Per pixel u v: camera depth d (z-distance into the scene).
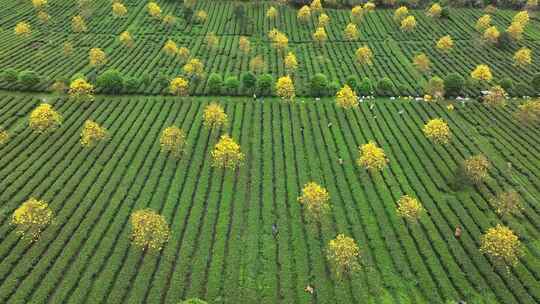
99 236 51.59
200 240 51.72
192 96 83.06
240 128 72.75
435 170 64.25
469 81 88.06
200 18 113.88
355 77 86.12
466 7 128.25
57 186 58.66
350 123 75.38
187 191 58.97
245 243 51.47
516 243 46.94
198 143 68.38
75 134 69.44
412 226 54.19
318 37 102.75
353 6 125.75
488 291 46.59
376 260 50.03
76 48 99.56
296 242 51.69
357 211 57.44
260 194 59.50
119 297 44.59
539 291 46.09
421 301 45.50
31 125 66.81
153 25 112.38
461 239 52.56
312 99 83.50
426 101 83.12
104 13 117.62
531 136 72.88
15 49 96.81
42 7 116.19
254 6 124.12
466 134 72.62
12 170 61.72
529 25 117.44
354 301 45.62
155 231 47.28
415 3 125.69
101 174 61.25
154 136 69.75
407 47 105.25
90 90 78.38
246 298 44.84
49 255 48.78
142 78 84.19
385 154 67.62
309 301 44.84
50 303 44.16
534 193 60.16
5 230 51.69
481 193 60.16
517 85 87.00
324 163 65.00
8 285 45.16
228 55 99.12
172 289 45.41
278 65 95.44
